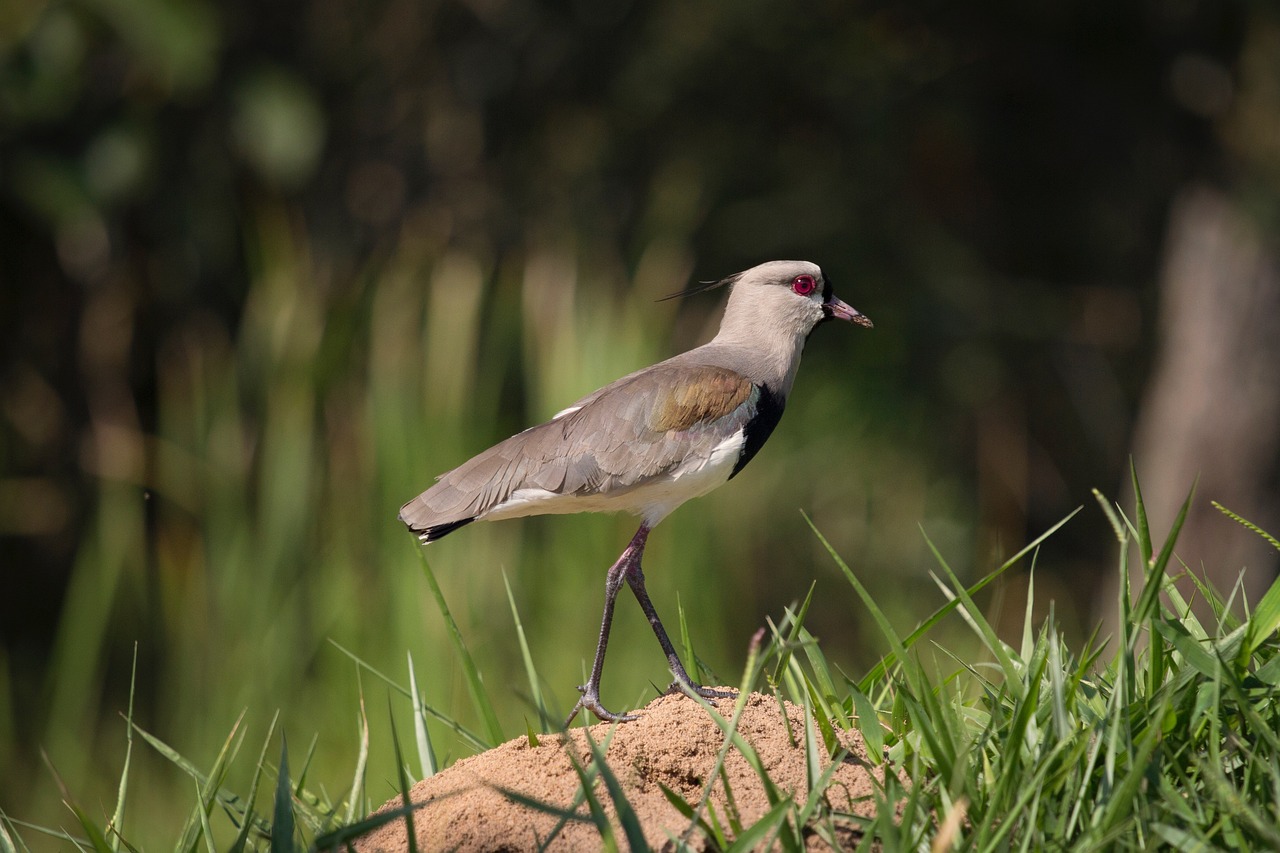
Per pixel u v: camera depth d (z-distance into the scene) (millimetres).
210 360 13516
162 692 12914
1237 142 15062
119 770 12555
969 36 16141
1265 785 5602
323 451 12562
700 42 16016
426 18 16531
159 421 14352
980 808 5477
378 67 16203
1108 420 18312
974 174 17484
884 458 16562
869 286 16875
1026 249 18141
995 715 6094
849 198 16766
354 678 11516
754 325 9016
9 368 14383
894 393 16766
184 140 13883
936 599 16375
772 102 16500
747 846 5168
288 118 13766
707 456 8094
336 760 11180
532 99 16891
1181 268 15734
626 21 16359
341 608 11828
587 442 7938
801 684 7191
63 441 14445
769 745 6285
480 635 11672
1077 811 5445
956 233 17422
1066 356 18297
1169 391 15805
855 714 6824
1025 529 17609
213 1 13398
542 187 16625
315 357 12680
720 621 13242
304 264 13344
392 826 6219
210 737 11672
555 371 12609
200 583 12484
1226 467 15211
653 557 12617
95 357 14180
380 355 12516
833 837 5301
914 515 16500
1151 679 6035
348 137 16016
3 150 12938
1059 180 17828
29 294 14406
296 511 12211
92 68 13414
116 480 13281
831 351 16953
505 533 12492
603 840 5375
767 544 15820
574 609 12242
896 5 15945
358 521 12219
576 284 13219
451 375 12438
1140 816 5363
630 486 7977
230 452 12688
